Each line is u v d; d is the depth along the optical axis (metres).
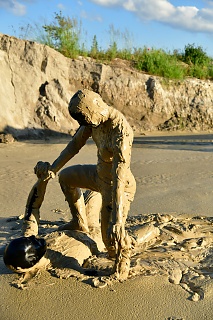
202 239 5.25
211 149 13.74
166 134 18.47
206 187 8.39
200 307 3.72
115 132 4.12
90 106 3.99
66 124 17.28
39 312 3.68
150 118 19.78
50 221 6.25
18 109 16.64
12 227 6.03
